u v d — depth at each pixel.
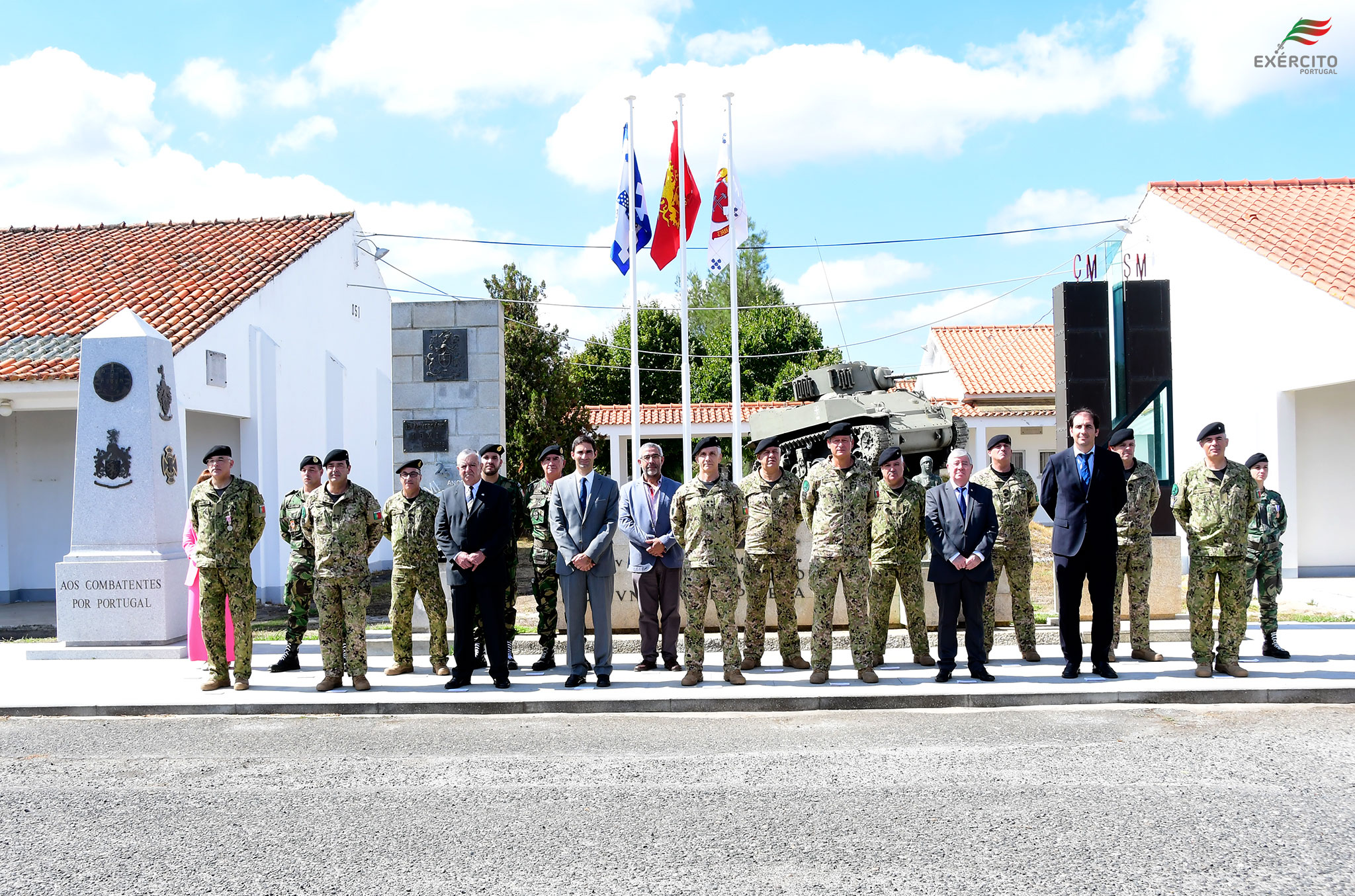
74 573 10.26
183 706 7.95
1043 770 5.88
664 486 8.98
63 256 18.91
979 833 4.80
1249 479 8.08
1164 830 4.81
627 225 16.36
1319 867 4.32
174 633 10.36
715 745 6.64
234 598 8.49
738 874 4.35
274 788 5.80
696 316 48.25
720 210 16.69
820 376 20.55
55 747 6.88
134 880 4.41
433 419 12.05
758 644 8.95
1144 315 11.16
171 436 10.83
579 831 4.95
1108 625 8.23
